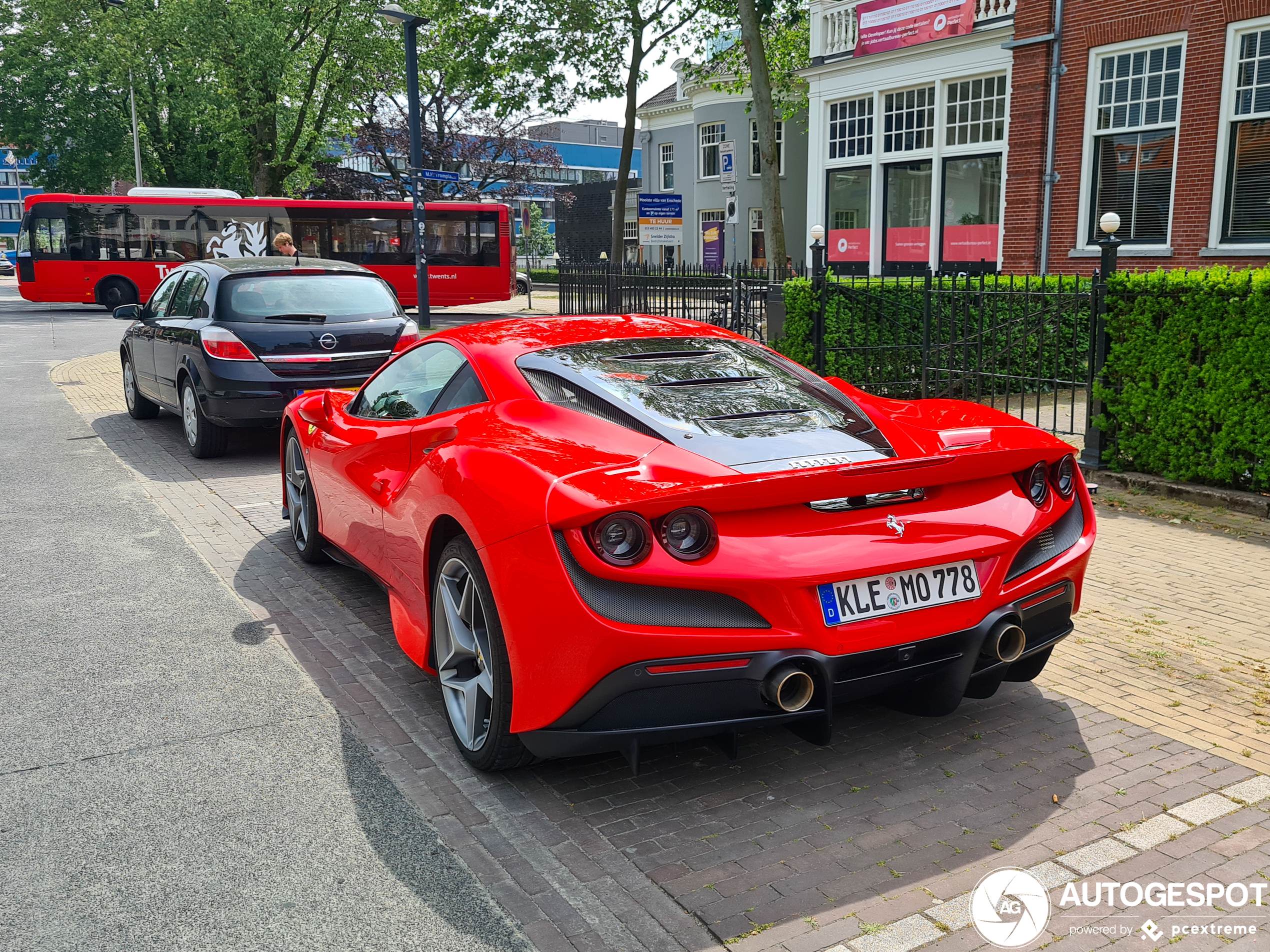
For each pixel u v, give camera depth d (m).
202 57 34.28
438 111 44.34
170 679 4.00
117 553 5.80
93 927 2.44
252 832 2.88
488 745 3.10
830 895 2.55
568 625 2.73
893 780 3.16
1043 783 3.11
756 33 16.95
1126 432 7.04
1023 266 15.94
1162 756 3.27
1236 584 4.99
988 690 3.35
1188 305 6.47
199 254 28.53
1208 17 13.14
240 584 5.23
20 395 12.45
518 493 2.91
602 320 4.29
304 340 8.24
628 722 2.78
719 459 2.92
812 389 3.65
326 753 3.38
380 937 2.40
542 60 24.73
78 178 36.84
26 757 3.34
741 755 3.35
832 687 2.81
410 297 29.14
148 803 3.04
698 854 2.76
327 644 4.39
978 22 17.59
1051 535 3.28
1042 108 15.34
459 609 3.30
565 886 2.61
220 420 8.09
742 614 2.74
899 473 2.90
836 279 10.59
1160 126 13.95
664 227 17.66
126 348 10.45
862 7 19.78
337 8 36.09
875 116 19.97
